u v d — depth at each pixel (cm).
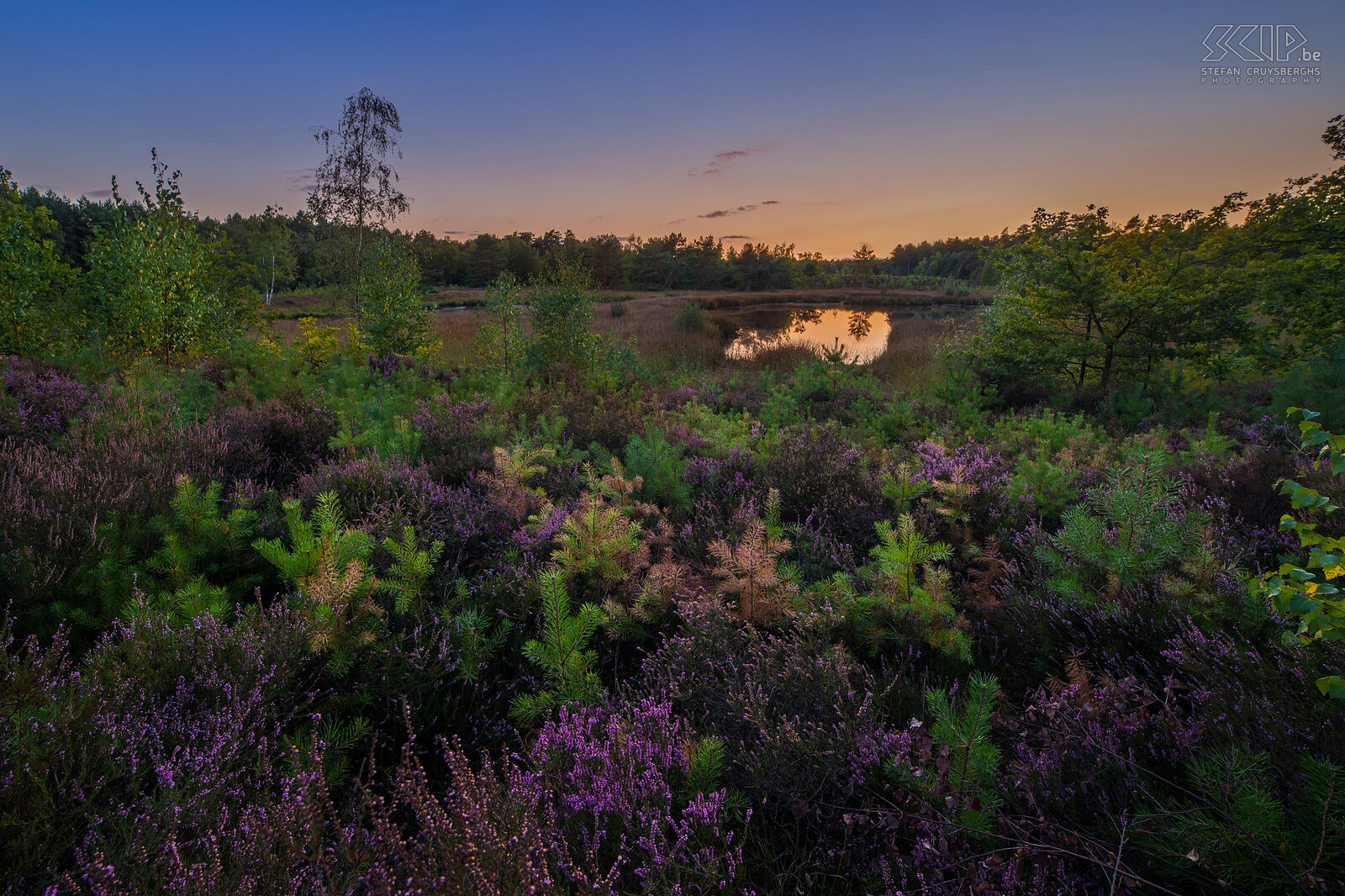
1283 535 337
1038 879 147
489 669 265
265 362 865
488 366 1134
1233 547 324
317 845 139
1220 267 1010
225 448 459
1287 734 175
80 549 266
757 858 172
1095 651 257
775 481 483
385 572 318
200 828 153
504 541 367
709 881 154
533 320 1353
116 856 142
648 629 301
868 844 178
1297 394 616
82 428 450
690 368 1579
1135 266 1059
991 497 432
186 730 178
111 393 585
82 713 165
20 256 894
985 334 1241
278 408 618
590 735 203
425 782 154
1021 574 340
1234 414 736
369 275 1591
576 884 158
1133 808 168
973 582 344
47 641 234
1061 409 921
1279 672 201
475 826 142
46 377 649
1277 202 958
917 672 267
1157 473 298
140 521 313
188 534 299
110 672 181
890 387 1327
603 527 319
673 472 463
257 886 137
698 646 251
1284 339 1010
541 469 421
